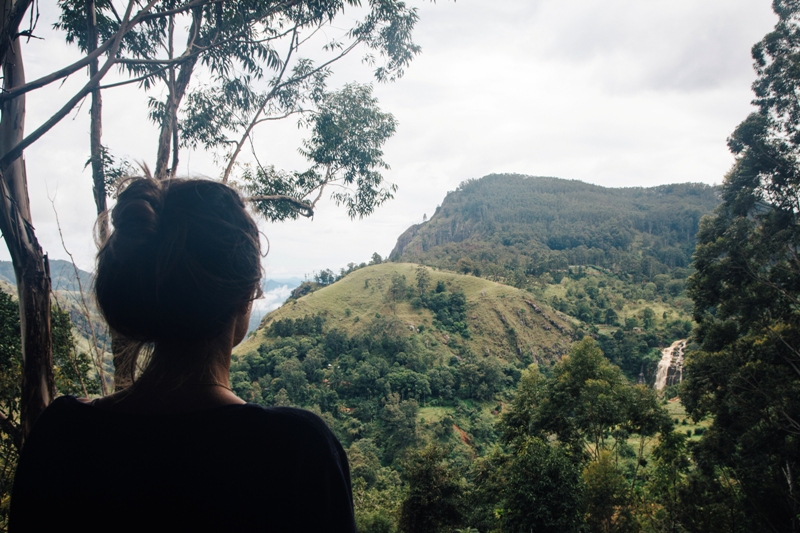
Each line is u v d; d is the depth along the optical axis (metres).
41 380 3.43
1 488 4.54
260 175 7.25
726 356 15.64
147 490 0.65
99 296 0.77
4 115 3.35
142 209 0.77
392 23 7.16
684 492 15.64
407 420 51.97
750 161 15.48
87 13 4.47
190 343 0.78
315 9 5.59
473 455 48.06
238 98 6.95
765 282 15.16
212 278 0.73
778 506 13.95
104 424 0.72
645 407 17.41
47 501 0.68
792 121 15.00
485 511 18.20
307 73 7.35
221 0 3.90
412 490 17.12
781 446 14.02
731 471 16.14
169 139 5.62
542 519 13.21
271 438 0.70
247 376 65.31
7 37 2.77
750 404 14.79
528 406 21.08
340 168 8.05
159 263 0.72
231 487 0.66
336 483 0.76
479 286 101.81
